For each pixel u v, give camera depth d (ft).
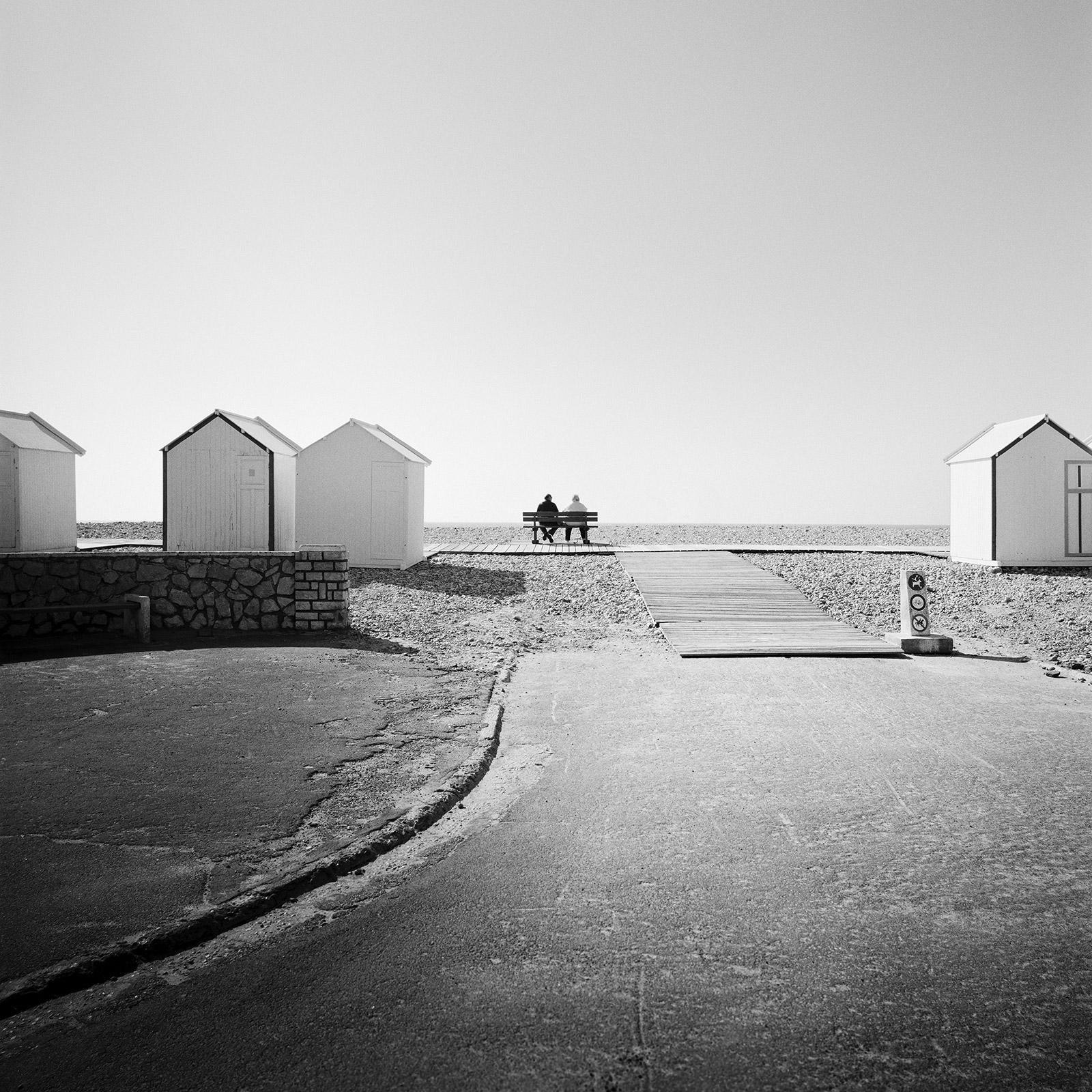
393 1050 8.96
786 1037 9.16
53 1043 9.08
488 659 32.14
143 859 13.30
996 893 12.68
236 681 26.20
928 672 30.66
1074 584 52.80
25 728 20.72
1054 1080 8.45
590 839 14.84
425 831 15.29
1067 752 20.11
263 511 56.03
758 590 49.52
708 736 21.65
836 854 14.10
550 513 86.02
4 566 34.86
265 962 10.77
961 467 64.39
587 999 9.89
